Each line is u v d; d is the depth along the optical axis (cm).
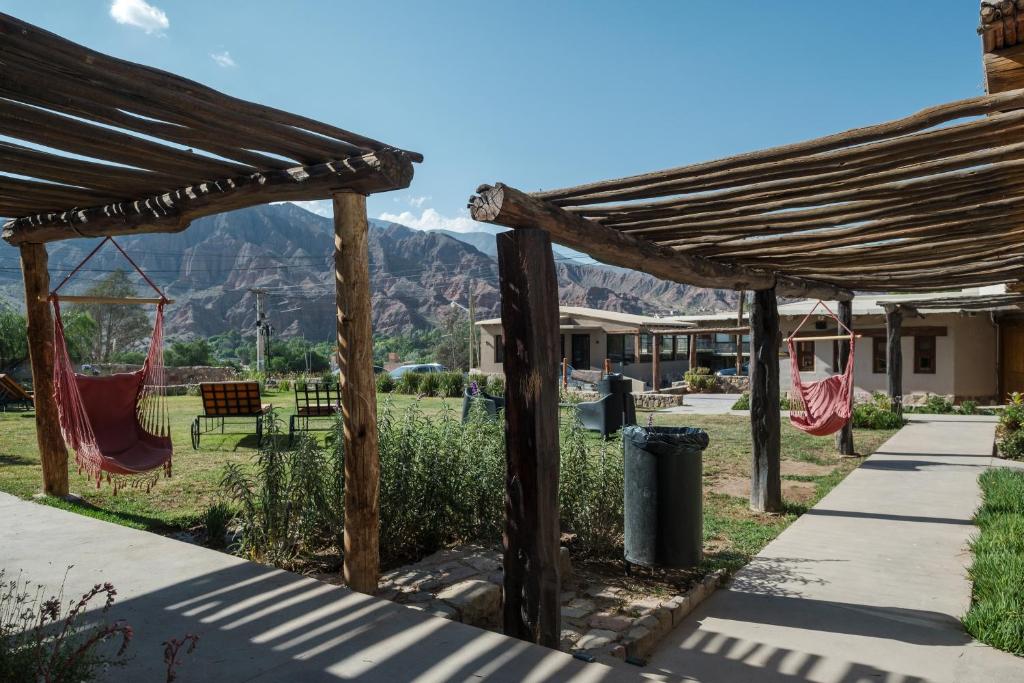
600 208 367
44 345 620
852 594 429
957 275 636
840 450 1003
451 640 304
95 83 266
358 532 383
